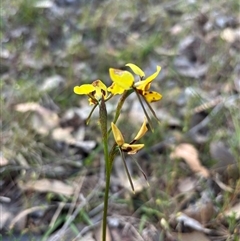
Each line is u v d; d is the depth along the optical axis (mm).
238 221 427
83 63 714
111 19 843
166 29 812
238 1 881
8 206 450
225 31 780
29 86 641
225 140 542
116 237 419
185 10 874
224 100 602
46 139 537
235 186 471
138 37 794
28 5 870
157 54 724
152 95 262
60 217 439
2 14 860
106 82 669
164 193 466
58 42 789
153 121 565
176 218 427
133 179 484
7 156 503
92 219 439
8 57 734
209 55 724
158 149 529
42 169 494
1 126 562
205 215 433
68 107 605
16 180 480
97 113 578
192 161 490
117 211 450
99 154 517
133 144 272
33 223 433
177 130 557
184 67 697
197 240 408
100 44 770
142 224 423
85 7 896
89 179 486
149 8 895
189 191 467
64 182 482
